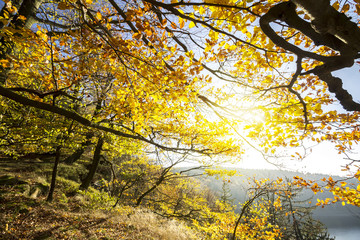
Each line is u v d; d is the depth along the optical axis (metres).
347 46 1.34
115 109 4.53
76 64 2.76
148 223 9.30
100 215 8.37
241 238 10.59
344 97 1.83
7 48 3.00
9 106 5.41
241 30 2.09
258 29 2.12
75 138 7.32
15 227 5.66
